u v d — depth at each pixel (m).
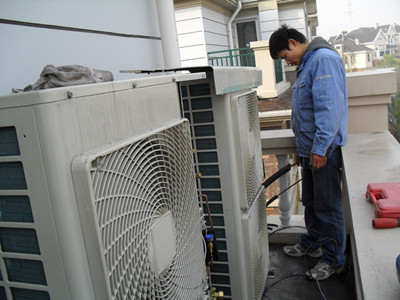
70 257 0.77
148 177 1.00
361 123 3.10
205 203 1.86
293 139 2.95
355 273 1.93
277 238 3.09
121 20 2.37
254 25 10.01
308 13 13.18
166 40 2.86
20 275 0.85
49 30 1.72
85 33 2.00
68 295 0.80
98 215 0.78
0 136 0.79
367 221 1.50
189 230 1.30
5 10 1.48
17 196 0.80
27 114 0.73
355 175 2.01
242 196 1.82
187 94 1.76
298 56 2.58
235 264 1.87
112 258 0.82
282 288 2.51
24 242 0.83
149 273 0.99
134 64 2.52
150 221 1.01
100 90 0.87
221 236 1.87
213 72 1.54
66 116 0.77
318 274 2.50
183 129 1.26
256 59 7.35
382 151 2.44
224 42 8.99
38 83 1.15
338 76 2.26
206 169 1.82
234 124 1.76
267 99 7.35
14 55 1.52
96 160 0.79
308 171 2.65
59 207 0.75
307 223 2.83
